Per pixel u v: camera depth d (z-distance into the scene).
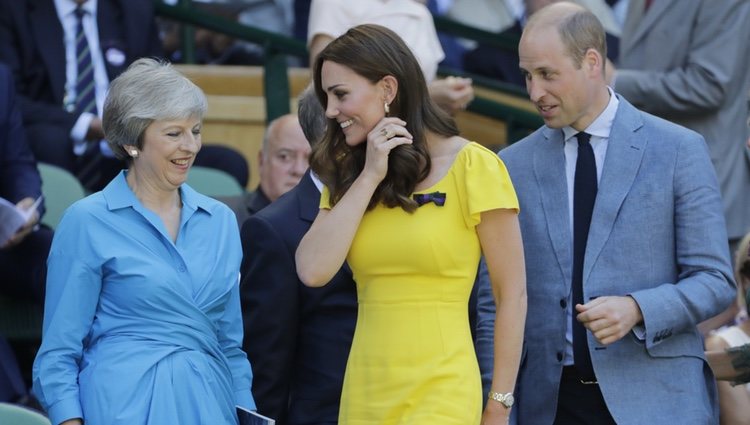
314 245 14.77
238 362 15.55
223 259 15.27
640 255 16.16
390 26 23.47
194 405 14.62
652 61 23.72
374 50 14.56
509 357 14.83
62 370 14.55
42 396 14.61
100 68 26.30
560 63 16.00
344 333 16.64
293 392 17.02
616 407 16.03
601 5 32.19
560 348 16.30
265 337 16.59
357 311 16.69
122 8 26.78
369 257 14.73
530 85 16.23
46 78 26.09
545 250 16.44
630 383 16.12
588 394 16.38
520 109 27.06
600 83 16.34
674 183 16.19
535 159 16.75
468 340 14.74
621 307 15.65
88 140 25.77
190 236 15.17
